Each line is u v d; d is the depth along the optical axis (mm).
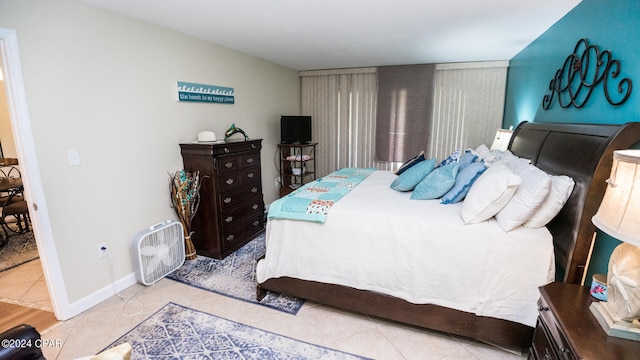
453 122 4742
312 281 2219
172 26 2797
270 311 2281
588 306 1269
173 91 2965
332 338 1996
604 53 1788
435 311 1912
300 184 5352
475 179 2227
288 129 4746
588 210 1479
